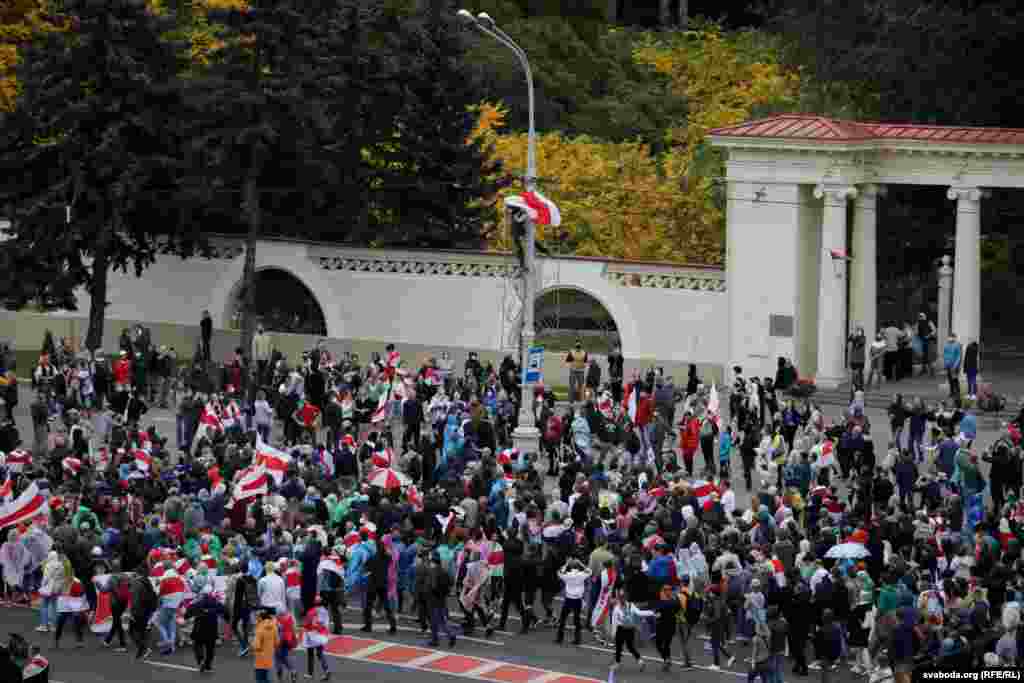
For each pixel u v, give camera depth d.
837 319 147.75
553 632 94.44
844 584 86.56
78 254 157.75
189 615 86.88
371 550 93.12
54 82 155.50
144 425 137.75
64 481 103.88
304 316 168.62
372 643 91.12
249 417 130.00
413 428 126.19
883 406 140.62
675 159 181.38
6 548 96.12
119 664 86.44
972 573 89.38
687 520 91.25
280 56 154.38
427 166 164.38
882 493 103.44
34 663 68.00
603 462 119.62
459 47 165.25
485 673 85.69
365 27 165.25
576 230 171.62
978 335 148.00
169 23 158.38
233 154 155.12
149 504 100.31
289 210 168.38
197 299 167.00
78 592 89.19
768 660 82.25
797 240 150.00
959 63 179.00
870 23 181.12
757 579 85.44
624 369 156.75
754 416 120.62
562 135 191.75
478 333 161.00
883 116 184.38
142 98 155.75
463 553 95.50
